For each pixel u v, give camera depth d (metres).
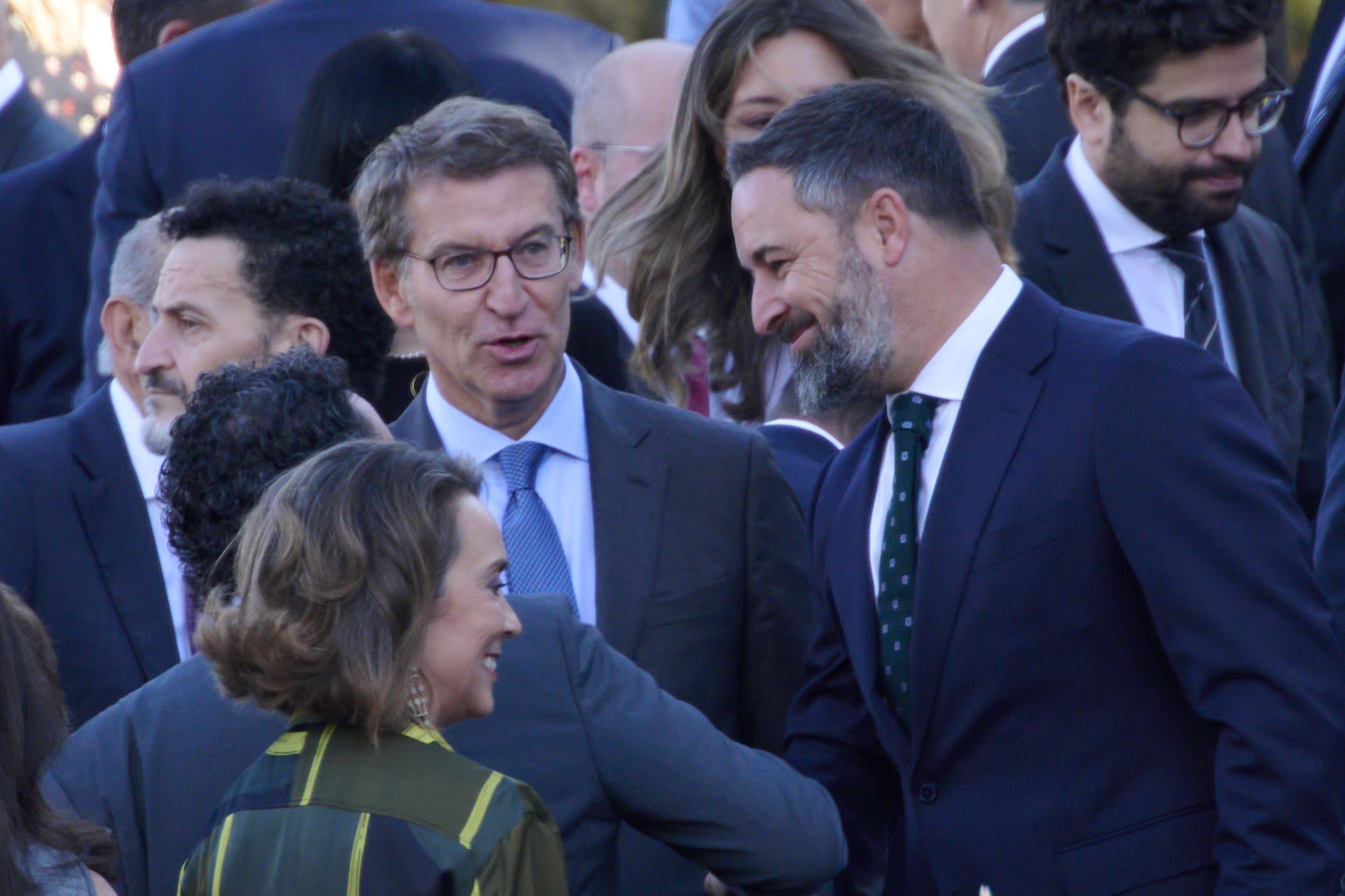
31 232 17.02
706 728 8.76
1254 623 8.67
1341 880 8.60
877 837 10.73
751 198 9.77
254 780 7.62
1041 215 13.34
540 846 7.35
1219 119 12.23
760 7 13.62
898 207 9.50
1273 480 8.99
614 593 10.28
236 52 15.42
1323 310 15.51
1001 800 9.36
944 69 13.83
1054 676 9.20
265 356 11.02
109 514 11.30
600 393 10.95
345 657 7.28
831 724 10.69
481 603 7.65
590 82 16.44
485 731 8.37
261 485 8.09
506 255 10.16
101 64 23.53
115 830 8.42
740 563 10.62
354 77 14.05
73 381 17.02
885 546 9.89
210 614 7.75
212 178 15.29
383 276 10.61
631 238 14.12
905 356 9.70
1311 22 22.28
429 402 10.87
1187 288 12.98
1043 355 9.49
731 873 8.60
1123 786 9.16
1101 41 12.33
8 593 7.80
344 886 7.13
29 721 7.46
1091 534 9.10
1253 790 8.55
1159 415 8.96
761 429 12.53
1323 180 16.64
